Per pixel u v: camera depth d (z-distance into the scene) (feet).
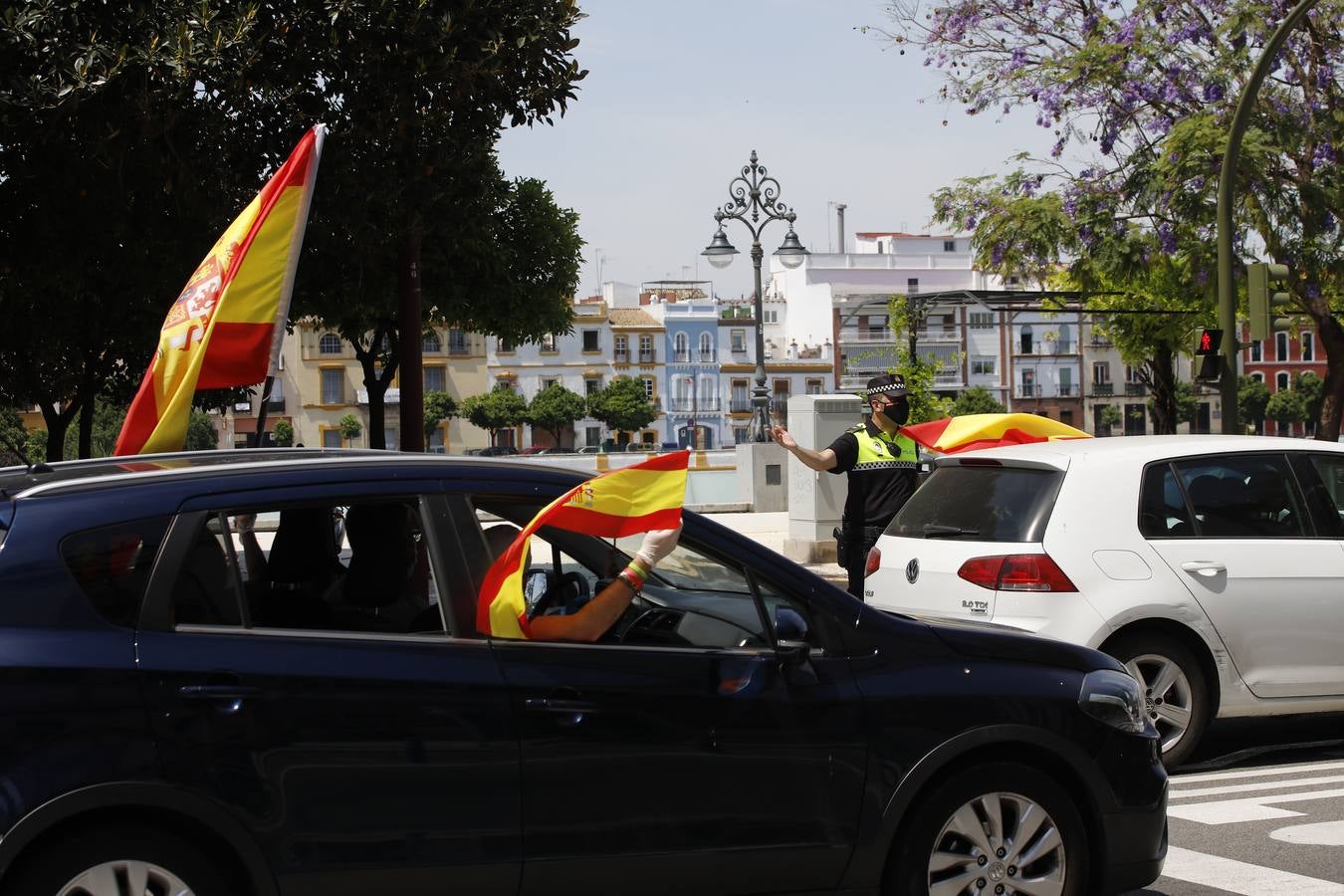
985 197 75.82
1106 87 70.33
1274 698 25.67
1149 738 16.47
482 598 13.98
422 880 13.29
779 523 88.07
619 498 14.32
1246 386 327.47
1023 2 73.05
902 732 15.15
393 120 44.98
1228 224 55.26
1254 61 67.72
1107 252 71.46
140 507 13.20
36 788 11.93
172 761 12.42
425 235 52.44
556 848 13.80
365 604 14.10
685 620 15.33
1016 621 24.63
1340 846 20.90
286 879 12.80
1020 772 15.60
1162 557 25.18
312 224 50.62
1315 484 26.91
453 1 44.91
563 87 47.03
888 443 31.19
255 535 14.24
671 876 14.29
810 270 347.15
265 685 12.92
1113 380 345.51
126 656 12.54
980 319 340.80
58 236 50.60
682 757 14.32
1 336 65.41
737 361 341.82
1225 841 21.22
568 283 87.81
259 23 43.52
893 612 16.97
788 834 14.71
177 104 42.63
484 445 320.09
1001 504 26.02
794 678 14.94
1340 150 66.85
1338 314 84.02
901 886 15.17
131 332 67.87
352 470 14.17
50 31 41.32
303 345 299.79
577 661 14.17
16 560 12.60
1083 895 15.90
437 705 13.47
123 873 12.33
